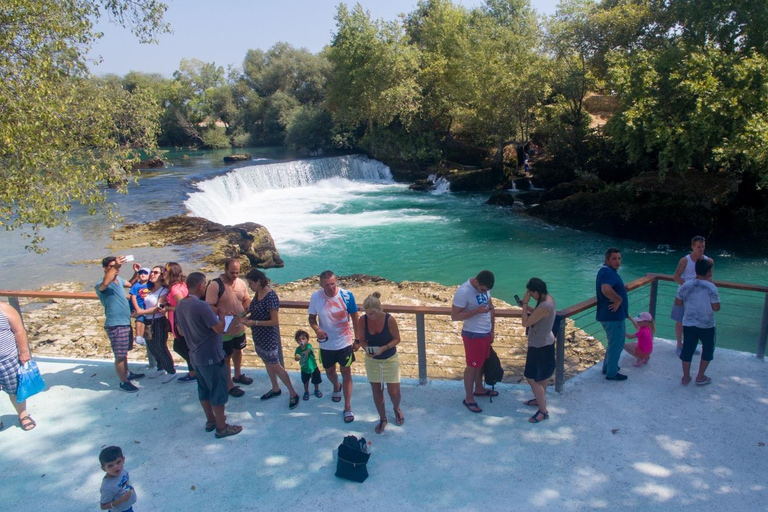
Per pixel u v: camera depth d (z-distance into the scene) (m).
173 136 60.50
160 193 26.75
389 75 38.59
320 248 21.67
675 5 25.61
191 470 5.05
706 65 20.83
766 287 6.56
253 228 20.09
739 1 22.62
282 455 5.23
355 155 42.16
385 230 24.52
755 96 19.72
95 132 11.63
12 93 9.16
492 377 5.81
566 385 6.30
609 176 29.88
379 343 5.34
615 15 28.52
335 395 6.23
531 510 4.43
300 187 37.41
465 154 39.94
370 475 4.89
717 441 5.22
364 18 39.78
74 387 6.66
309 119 48.44
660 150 22.00
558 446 5.21
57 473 5.07
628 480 4.73
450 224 25.55
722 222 20.66
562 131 32.66
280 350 6.29
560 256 20.00
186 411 6.07
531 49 33.94
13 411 6.18
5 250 17.77
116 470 4.09
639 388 6.20
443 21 42.34
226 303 6.14
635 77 23.16
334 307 5.65
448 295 13.13
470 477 4.82
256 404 6.19
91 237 19.16
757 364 6.66
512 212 27.98
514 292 16.39
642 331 6.60
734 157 19.64
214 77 61.72
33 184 10.01
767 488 4.61
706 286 5.93
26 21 9.43
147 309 6.67
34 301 12.95
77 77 10.89
